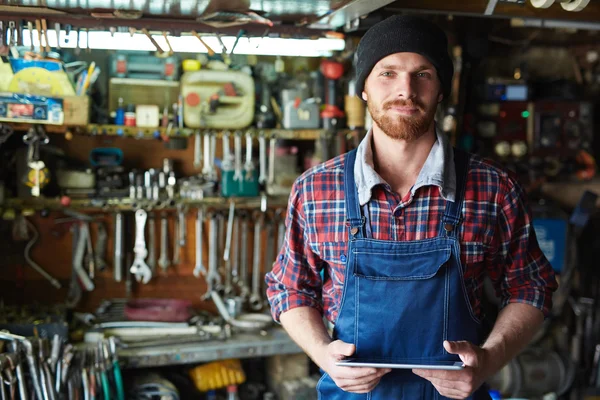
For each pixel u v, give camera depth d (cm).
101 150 361
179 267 388
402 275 169
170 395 326
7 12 251
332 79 368
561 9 244
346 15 256
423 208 171
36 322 319
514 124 412
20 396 279
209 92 353
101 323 351
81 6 246
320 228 178
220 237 388
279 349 344
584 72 443
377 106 165
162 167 384
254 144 391
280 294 188
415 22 163
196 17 264
